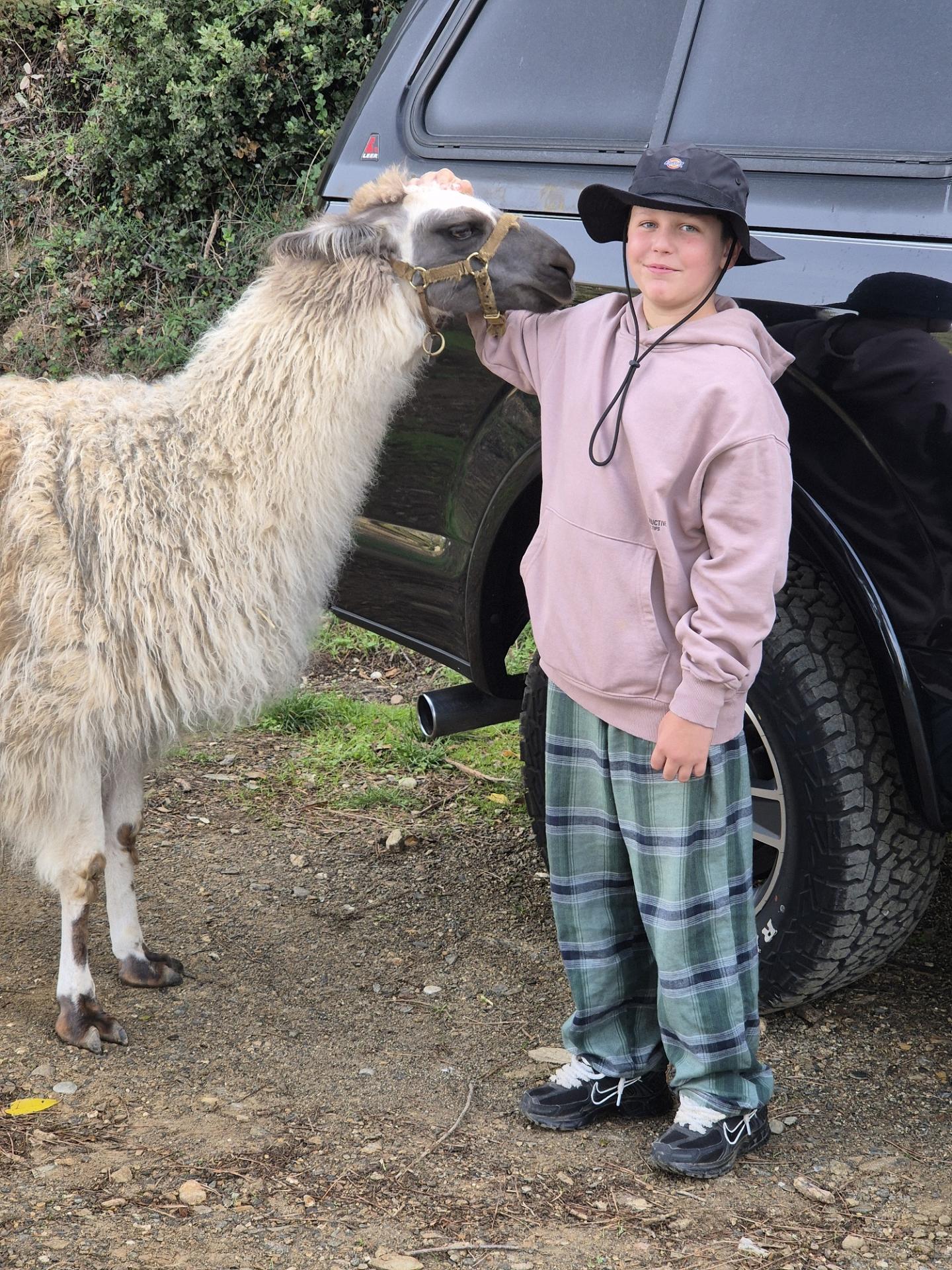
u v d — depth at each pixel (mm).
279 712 5012
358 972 3387
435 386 3361
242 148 7793
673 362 2355
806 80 2963
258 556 2926
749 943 2602
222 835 4172
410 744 4863
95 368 7777
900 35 2875
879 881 2881
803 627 2830
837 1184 2535
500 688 3611
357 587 3867
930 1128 2729
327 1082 2861
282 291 2939
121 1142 2582
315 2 7590
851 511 2721
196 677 2920
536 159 3318
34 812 2920
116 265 8055
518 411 3174
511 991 3311
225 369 2949
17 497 2830
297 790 4531
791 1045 3051
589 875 2689
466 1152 2607
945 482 2570
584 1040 2760
